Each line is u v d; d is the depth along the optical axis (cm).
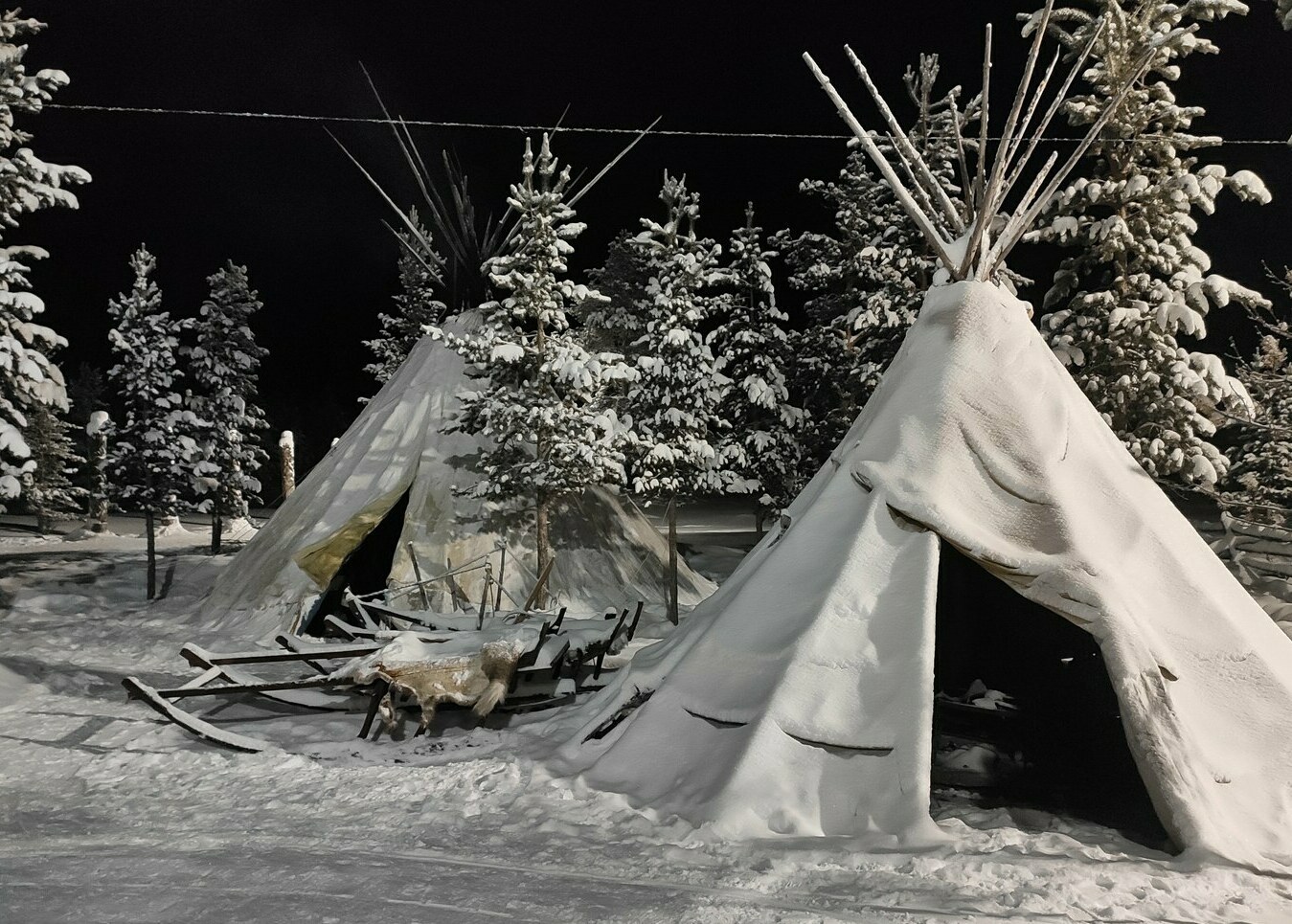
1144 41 1341
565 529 1427
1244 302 1380
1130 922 403
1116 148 1380
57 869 469
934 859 458
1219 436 2719
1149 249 1371
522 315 1349
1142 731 518
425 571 1265
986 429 650
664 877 451
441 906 420
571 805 558
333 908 418
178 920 406
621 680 721
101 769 652
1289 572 1159
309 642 907
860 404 1864
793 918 402
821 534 644
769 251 1881
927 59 1736
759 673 579
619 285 2791
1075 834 541
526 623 920
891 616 573
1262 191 1311
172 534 2752
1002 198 748
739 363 1862
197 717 793
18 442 1352
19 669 1012
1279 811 509
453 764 641
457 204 1667
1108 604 552
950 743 760
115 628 1323
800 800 516
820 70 754
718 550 2380
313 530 1345
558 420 1311
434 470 1387
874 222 1905
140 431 1827
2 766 658
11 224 1378
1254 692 564
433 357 1558
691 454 1505
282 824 539
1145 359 1337
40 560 2017
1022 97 702
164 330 1903
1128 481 668
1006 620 845
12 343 1348
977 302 711
